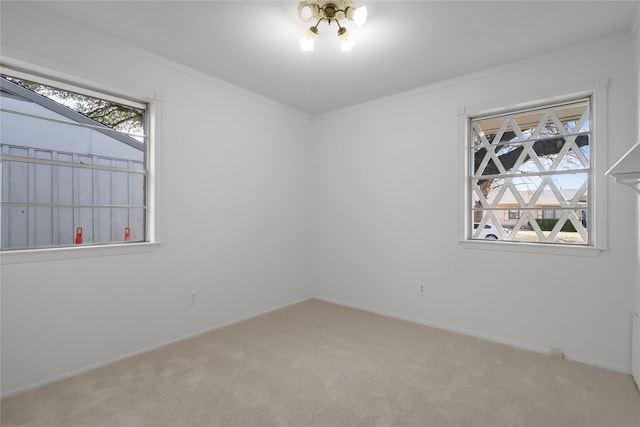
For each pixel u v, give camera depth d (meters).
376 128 3.76
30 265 2.15
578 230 2.68
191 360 2.54
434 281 3.33
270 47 2.63
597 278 2.51
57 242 2.66
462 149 3.14
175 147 2.91
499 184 3.06
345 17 2.12
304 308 3.92
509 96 2.88
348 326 3.31
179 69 2.92
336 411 1.90
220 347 2.79
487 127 3.13
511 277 2.89
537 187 2.87
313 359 2.56
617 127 2.42
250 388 2.14
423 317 3.40
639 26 2.13
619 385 2.19
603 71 2.46
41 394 2.06
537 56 2.73
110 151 2.86
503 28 2.34
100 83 2.43
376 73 3.08
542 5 2.08
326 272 4.24
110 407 1.93
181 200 2.96
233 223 3.40
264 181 3.72
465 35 2.43
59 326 2.27
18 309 2.10
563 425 1.78
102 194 2.87
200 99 3.09
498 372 2.37
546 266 2.72
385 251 3.69
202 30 2.39
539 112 2.87
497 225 3.07
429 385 2.18
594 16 2.19
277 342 2.90
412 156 3.48
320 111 4.20
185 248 3.00
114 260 2.54
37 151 2.56
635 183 1.90
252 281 3.60
